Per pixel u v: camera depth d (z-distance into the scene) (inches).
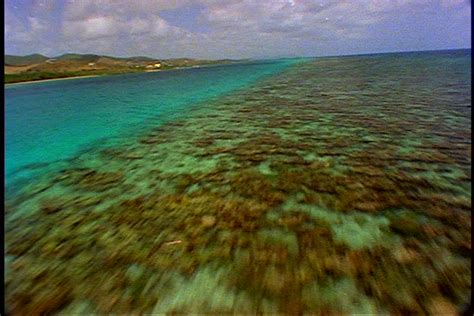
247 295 159.9
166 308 154.1
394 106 690.8
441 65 1910.7
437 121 528.1
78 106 1033.5
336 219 232.4
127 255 197.5
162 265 185.9
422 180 293.7
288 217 238.4
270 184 303.7
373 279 166.2
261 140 473.4
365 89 1032.8
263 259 187.8
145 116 776.3
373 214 236.8
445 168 321.1
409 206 245.8
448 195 260.7
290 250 195.6
